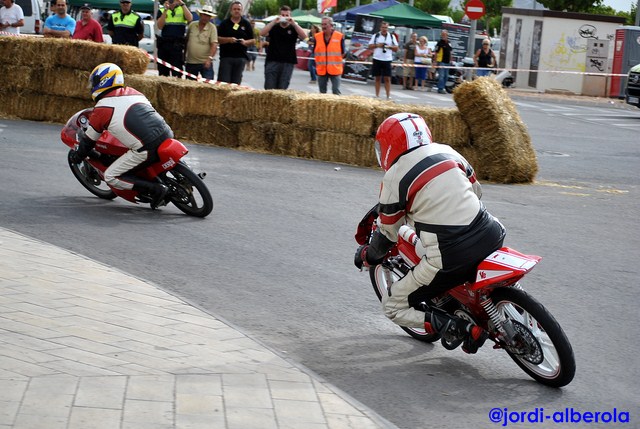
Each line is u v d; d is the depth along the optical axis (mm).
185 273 10938
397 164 7812
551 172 20859
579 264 12156
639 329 9508
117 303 9172
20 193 14922
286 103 20734
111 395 6594
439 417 7117
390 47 35750
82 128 14602
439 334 8117
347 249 12469
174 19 26844
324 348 8641
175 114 22141
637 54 48375
